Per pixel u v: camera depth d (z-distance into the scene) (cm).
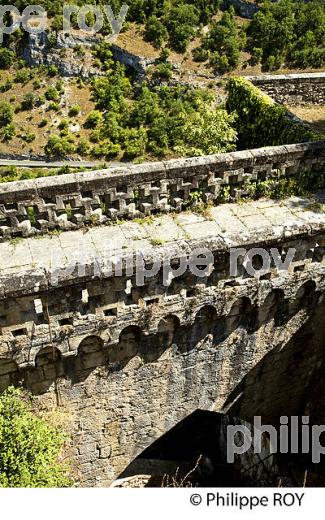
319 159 1288
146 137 6669
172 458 1692
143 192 1177
